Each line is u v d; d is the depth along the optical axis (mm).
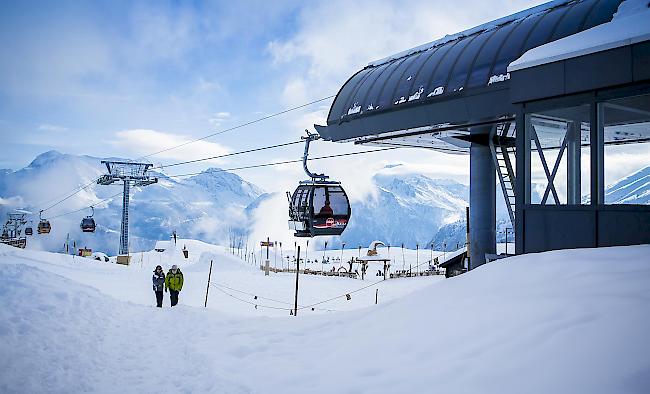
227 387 7133
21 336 9672
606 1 14297
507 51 15727
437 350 6773
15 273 14578
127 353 9891
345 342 8570
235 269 52469
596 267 7773
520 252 12359
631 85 10383
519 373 5379
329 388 6504
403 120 18422
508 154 20172
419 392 5695
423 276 46844
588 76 10938
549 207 11859
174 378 8055
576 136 12508
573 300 6695
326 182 24266
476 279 9203
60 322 11391
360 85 21344
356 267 68438
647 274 6926
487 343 6391
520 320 6668
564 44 11859
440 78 17359
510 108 15070
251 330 11086
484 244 20094
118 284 28594
